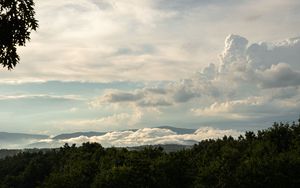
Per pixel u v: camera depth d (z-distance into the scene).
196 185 102.56
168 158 119.12
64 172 135.00
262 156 111.75
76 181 119.50
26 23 13.91
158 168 113.75
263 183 94.31
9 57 13.99
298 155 103.94
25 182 169.25
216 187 96.56
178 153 127.38
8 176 169.75
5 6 13.68
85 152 174.25
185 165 119.00
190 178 114.25
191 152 145.50
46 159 184.62
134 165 113.81
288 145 128.25
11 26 13.68
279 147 130.38
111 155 150.25
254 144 128.00
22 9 13.80
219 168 99.69
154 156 143.75
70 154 179.88
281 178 93.81
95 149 179.50
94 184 111.00
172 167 115.06
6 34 13.70
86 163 134.75
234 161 110.31
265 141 128.62
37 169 172.00
